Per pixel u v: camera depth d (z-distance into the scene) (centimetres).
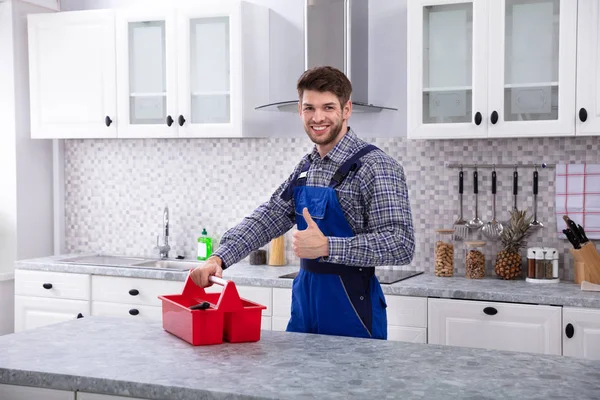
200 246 448
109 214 483
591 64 343
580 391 161
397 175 244
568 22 346
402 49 413
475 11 362
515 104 359
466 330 342
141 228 476
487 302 338
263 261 432
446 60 371
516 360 190
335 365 185
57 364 186
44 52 454
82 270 419
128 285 408
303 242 222
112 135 439
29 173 471
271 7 438
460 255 406
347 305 248
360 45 411
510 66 359
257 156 445
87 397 177
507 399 155
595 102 344
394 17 414
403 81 413
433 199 409
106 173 483
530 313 331
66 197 491
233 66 411
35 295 433
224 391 161
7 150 463
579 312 323
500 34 359
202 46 420
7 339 216
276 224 263
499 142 396
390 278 380
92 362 188
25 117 468
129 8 430
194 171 461
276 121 439
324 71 241
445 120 373
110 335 222
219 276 228
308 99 241
